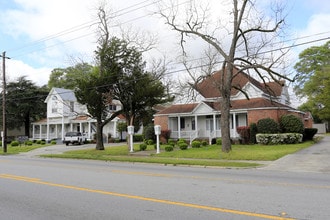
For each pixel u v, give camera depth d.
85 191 9.30
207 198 8.02
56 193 9.12
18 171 14.84
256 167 16.16
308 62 56.69
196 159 20.17
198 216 6.38
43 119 57.94
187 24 23.62
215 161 18.39
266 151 22.27
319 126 61.25
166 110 38.28
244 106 32.31
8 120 54.94
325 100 51.12
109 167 16.55
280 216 6.23
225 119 22.05
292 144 27.70
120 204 7.56
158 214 6.60
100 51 29.52
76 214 6.79
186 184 10.32
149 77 29.53
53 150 34.12
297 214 6.36
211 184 10.27
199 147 28.17
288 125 29.73
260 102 32.09
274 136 28.27
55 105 52.66
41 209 7.31
